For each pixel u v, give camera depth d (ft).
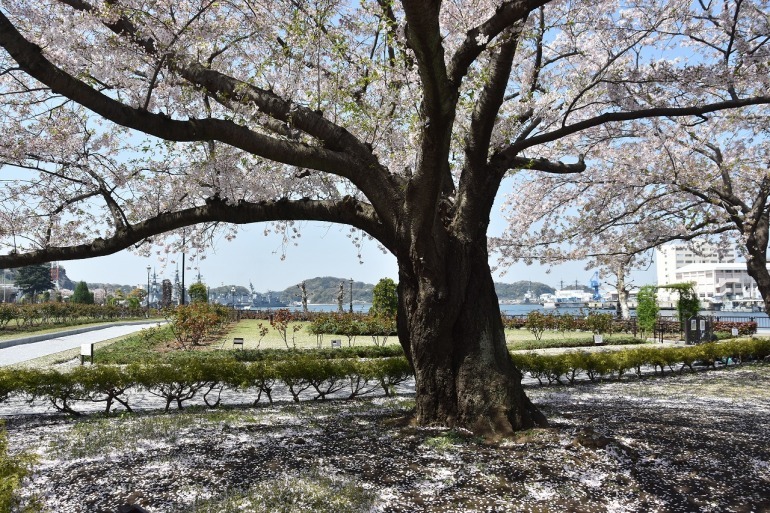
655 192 43.57
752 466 16.39
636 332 84.33
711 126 42.42
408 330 22.74
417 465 16.46
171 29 20.16
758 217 44.14
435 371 21.65
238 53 25.11
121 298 187.01
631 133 37.55
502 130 24.06
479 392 20.67
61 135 25.00
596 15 30.19
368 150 21.99
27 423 25.50
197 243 32.89
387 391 33.81
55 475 15.85
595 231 44.04
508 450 17.87
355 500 13.64
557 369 38.06
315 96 21.86
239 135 19.48
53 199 27.40
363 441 19.45
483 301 21.99
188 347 64.23
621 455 17.11
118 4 19.43
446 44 26.35
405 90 21.93
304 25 20.43
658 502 13.82
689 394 33.12
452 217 23.13
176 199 27.89
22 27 22.29
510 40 19.63
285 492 14.08
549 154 39.27
